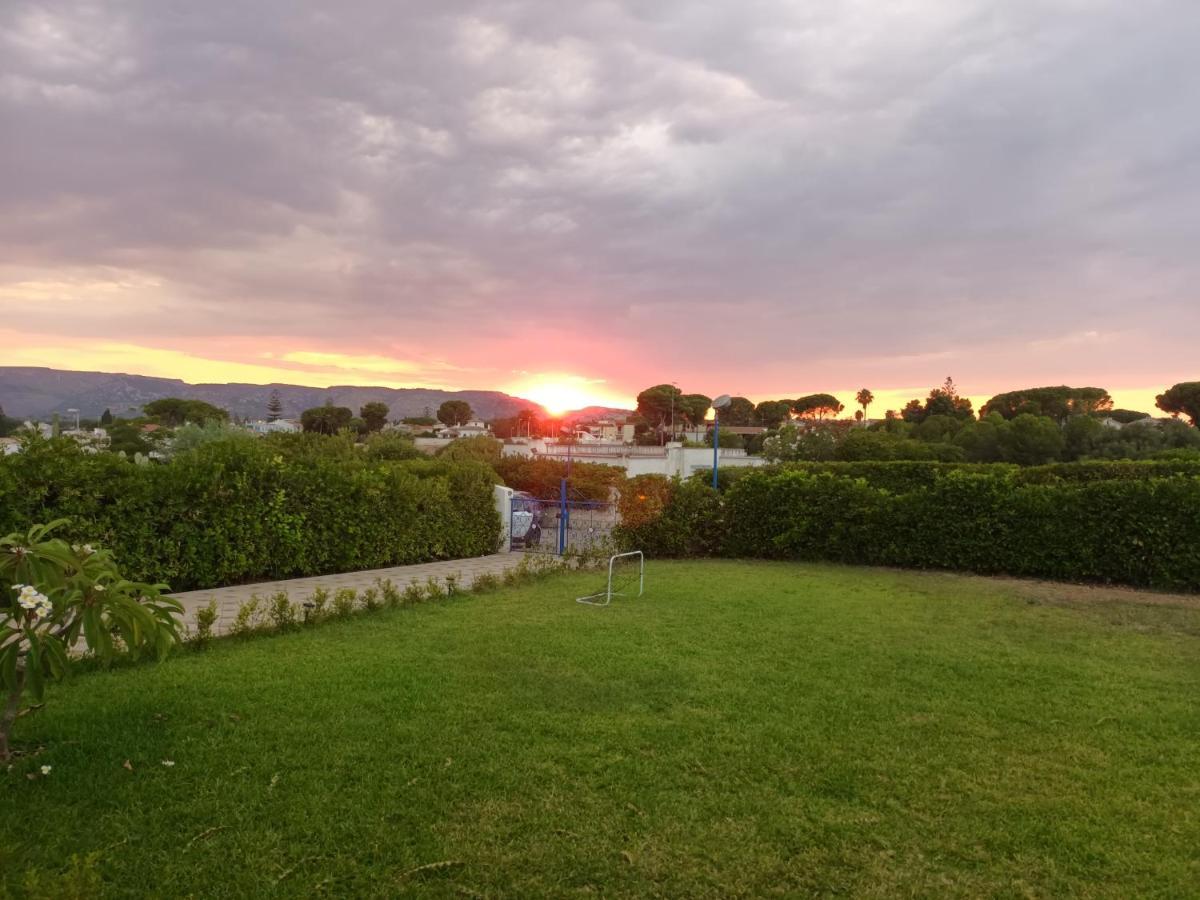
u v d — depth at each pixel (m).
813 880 2.77
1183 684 5.24
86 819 3.05
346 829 3.02
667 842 2.99
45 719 4.09
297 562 10.04
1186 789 3.57
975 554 10.61
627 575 10.34
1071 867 2.89
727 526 12.69
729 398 17.19
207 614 6.06
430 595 8.47
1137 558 9.50
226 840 2.92
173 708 4.34
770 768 3.70
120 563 7.97
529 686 4.90
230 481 9.18
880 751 3.95
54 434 8.12
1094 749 4.04
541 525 15.83
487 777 3.51
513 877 2.74
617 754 3.81
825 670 5.46
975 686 5.13
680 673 5.26
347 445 18.06
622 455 37.69
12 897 2.41
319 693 4.67
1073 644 6.38
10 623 3.57
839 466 15.97
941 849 3.00
